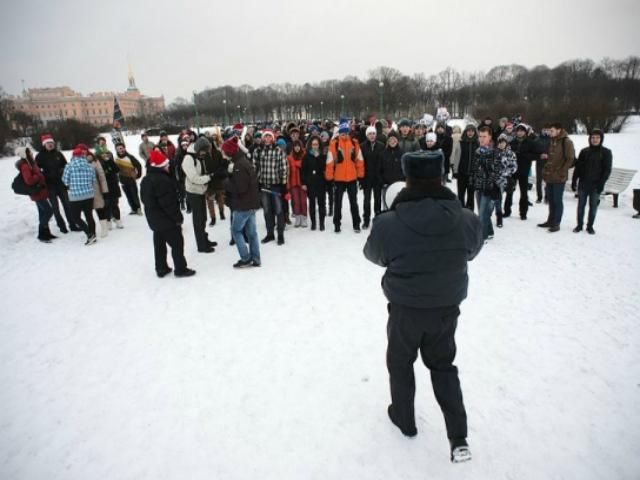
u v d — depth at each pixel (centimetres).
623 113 2880
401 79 9294
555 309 423
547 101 4012
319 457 258
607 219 743
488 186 624
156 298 500
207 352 378
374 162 722
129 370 357
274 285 520
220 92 12975
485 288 480
